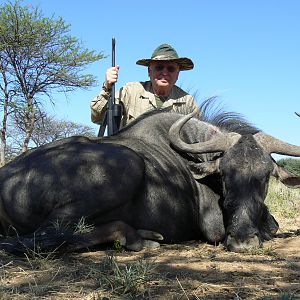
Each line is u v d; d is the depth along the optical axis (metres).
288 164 15.12
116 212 5.00
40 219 4.89
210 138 5.84
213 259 4.40
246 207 5.00
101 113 7.07
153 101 7.14
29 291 3.31
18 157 5.24
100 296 3.21
